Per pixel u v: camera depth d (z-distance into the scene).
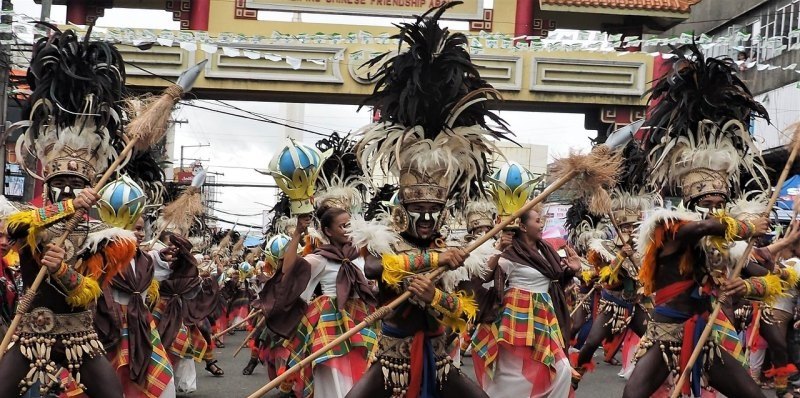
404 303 5.66
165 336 9.92
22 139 6.36
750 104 6.71
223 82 19.62
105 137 6.46
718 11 25.17
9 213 6.05
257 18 20.00
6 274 8.78
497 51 19.98
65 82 6.34
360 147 5.88
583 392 10.81
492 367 8.05
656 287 6.50
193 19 19.92
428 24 5.88
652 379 6.41
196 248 14.68
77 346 6.00
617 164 6.13
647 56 20.17
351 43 19.66
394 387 5.70
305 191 7.26
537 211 8.15
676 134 6.71
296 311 7.71
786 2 21.94
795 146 6.36
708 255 6.38
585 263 13.64
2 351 5.60
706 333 6.10
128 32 16.05
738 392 6.31
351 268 7.74
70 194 6.31
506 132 5.96
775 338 9.27
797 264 9.73
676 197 7.03
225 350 16.77
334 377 7.43
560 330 8.23
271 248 10.55
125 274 7.52
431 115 5.83
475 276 6.37
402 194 5.78
